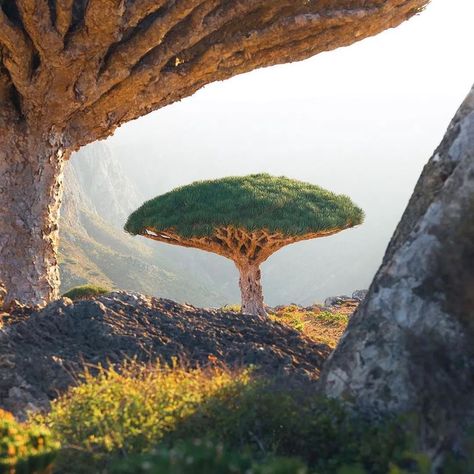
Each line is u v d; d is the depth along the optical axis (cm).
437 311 357
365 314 386
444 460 309
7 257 1243
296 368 530
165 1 1019
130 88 1191
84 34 1038
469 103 421
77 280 10725
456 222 372
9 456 284
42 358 507
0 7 1003
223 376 388
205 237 1370
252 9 1117
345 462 324
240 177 1541
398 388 348
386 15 1227
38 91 1148
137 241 17262
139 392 368
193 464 232
